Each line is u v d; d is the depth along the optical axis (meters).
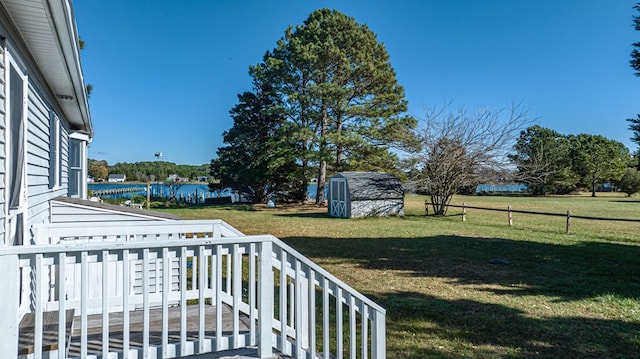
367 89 21.86
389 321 4.52
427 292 5.76
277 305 4.98
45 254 2.03
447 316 4.70
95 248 2.12
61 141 6.43
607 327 4.34
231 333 2.95
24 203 3.25
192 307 3.83
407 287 6.04
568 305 5.13
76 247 2.08
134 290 4.54
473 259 8.17
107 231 3.82
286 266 2.68
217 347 2.51
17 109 3.03
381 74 21.14
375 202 17.77
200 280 2.45
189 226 4.12
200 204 26.22
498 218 17.00
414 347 3.79
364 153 22.16
